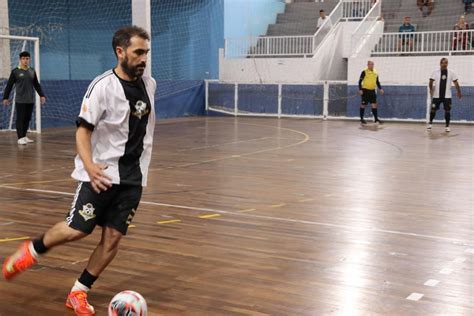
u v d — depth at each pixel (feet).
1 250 15.05
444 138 43.75
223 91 68.03
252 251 15.08
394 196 22.34
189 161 31.86
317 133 47.57
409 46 61.16
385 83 60.03
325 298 11.76
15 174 27.25
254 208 20.25
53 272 13.26
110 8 61.46
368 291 12.16
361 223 18.11
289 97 64.90
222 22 74.38
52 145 38.78
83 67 59.31
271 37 68.13
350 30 69.00
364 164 30.78
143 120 10.50
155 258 14.42
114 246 10.75
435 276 13.12
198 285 12.52
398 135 45.96
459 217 18.90
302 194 22.76
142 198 21.85
